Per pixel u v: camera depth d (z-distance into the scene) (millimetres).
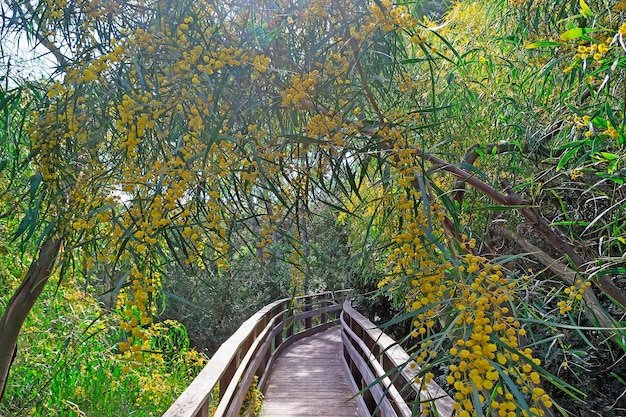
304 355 6617
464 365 676
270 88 1178
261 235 1071
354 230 2975
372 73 1308
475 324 703
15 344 2303
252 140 1060
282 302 6688
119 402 3613
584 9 1003
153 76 1004
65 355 2895
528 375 744
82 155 1154
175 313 9938
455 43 1767
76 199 1007
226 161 1018
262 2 1205
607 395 2746
